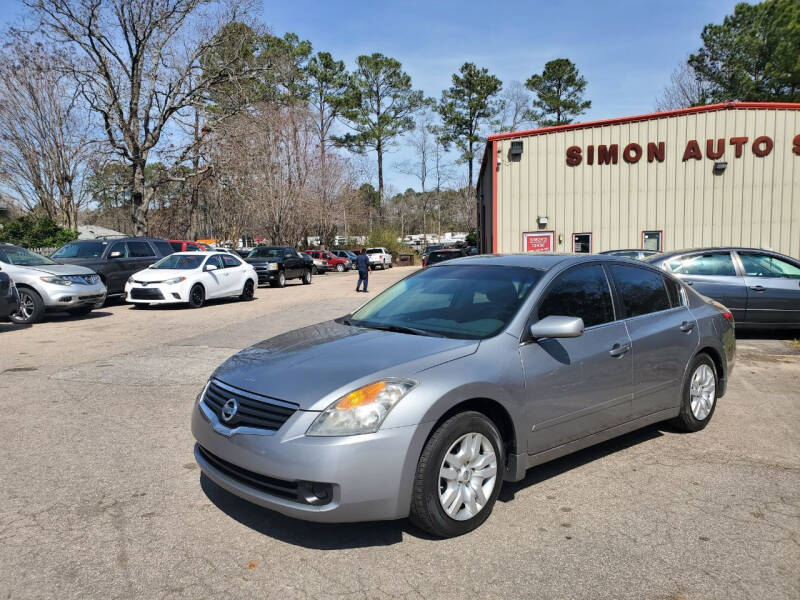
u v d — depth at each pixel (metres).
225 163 30.84
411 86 61.19
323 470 2.92
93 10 26.81
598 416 4.10
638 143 19.72
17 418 5.42
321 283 27.80
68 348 9.02
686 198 19.55
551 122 56.34
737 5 36.78
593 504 3.71
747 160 19.20
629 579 2.88
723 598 2.73
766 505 3.69
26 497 3.77
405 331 3.94
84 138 31.88
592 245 20.06
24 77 29.50
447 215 88.56
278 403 3.14
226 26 30.06
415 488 3.11
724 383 5.42
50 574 2.90
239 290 17.00
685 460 4.47
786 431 5.16
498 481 3.47
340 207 48.16
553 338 3.82
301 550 3.15
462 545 3.21
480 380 3.33
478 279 4.35
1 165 31.77
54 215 33.22
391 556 3.09
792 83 32.53
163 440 4.85
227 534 3.32
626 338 4.30
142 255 16.72
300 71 52.78
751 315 9.62
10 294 10.49
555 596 2.75
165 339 9.91
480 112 59.41
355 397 3.07
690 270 9.90
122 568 2.96
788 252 19.22
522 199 20.36
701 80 39.38
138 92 29.00
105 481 4.03
